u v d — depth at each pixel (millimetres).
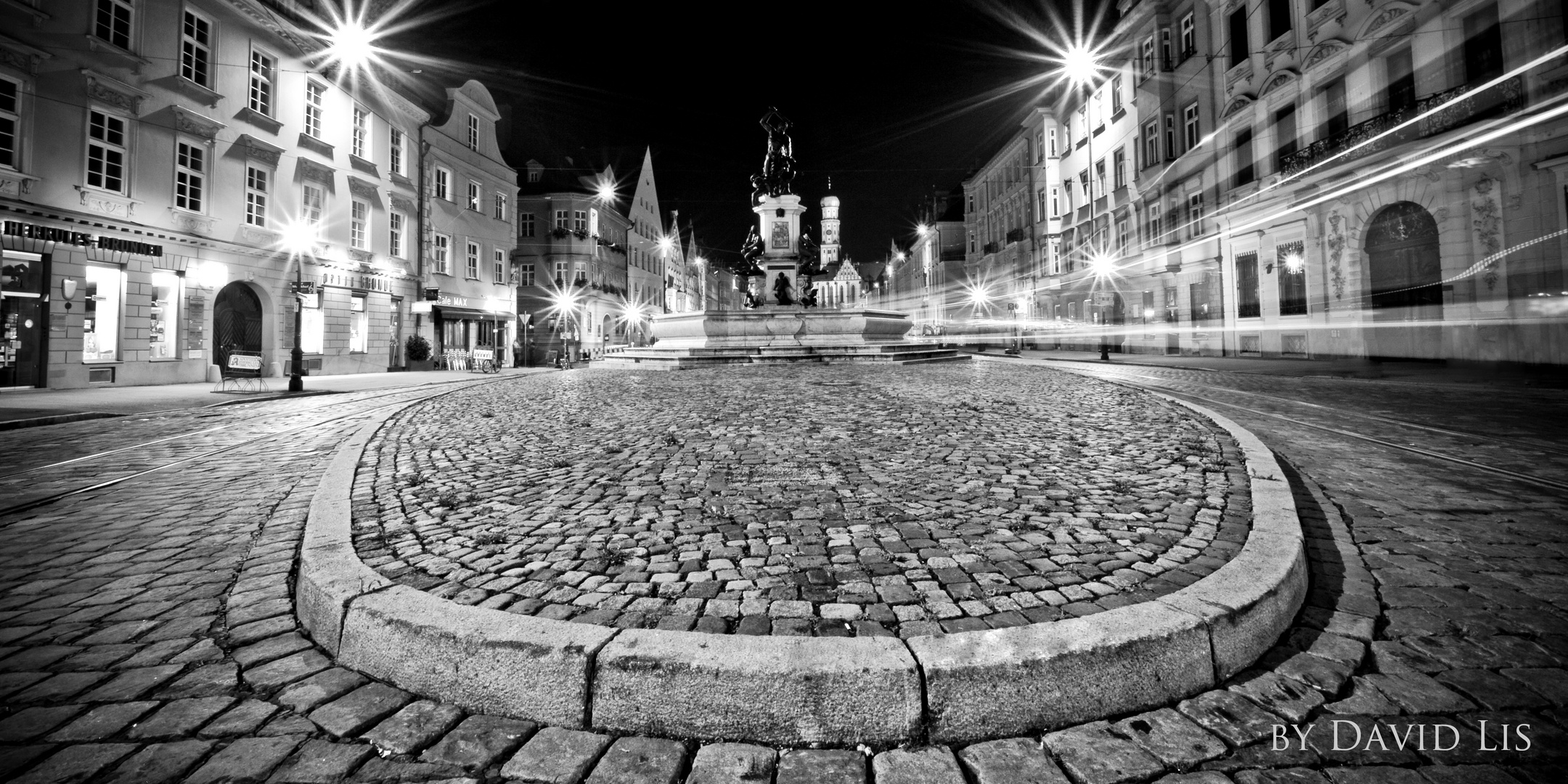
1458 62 15141
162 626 2703
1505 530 3768
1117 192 30609
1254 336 21984
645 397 9609
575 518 3621
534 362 37469
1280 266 20812
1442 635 2521
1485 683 2189
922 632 2223
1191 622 2174
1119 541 3137
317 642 2529
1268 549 2891
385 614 2293
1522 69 13789
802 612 2398
